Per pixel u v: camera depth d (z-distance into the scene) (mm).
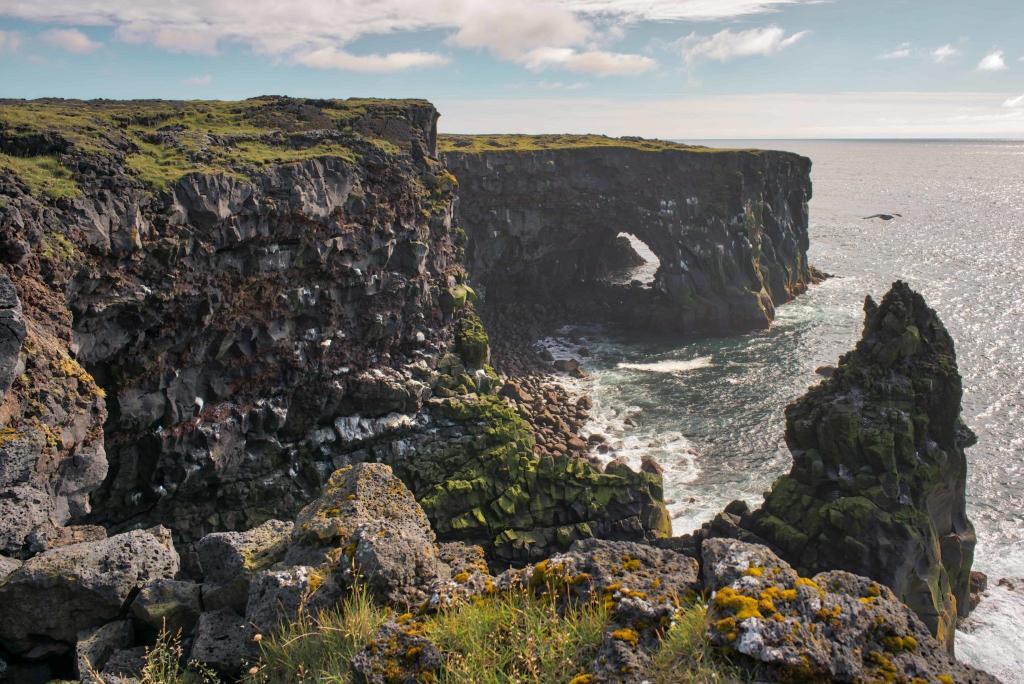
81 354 38094
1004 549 51406
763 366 85000
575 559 10375
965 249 153625
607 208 101375
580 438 66875
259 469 49281
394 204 56062
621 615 9070
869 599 8867
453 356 61219
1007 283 118562
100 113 50750
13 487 17953
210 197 42000
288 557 12203
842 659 7852
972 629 43094
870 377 41969
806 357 87562
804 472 42781
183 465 44469
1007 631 42906
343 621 10086
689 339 96938
